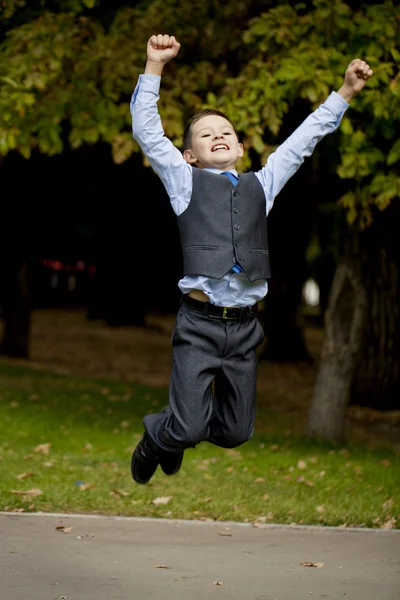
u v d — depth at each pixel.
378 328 17.22
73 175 20.19
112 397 16.59
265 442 12.88
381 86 10.49
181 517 7.80
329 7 10.59
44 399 15.81
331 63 10.51
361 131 10.64
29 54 11.12
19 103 10.93
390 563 6.42
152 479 9.49
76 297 47.09
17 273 22.77
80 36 11.62
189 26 11.87
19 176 20.08
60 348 26.67
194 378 4.95
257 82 10.67
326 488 9.46
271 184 5.11
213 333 4.95
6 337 23.03
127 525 7.32
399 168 11.11
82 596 5.42
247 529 7.38
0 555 6.23
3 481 8.84
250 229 4.96
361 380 17.38
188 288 4.96
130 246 30.69
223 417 5.17
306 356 25.06
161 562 6.26
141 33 11.70
